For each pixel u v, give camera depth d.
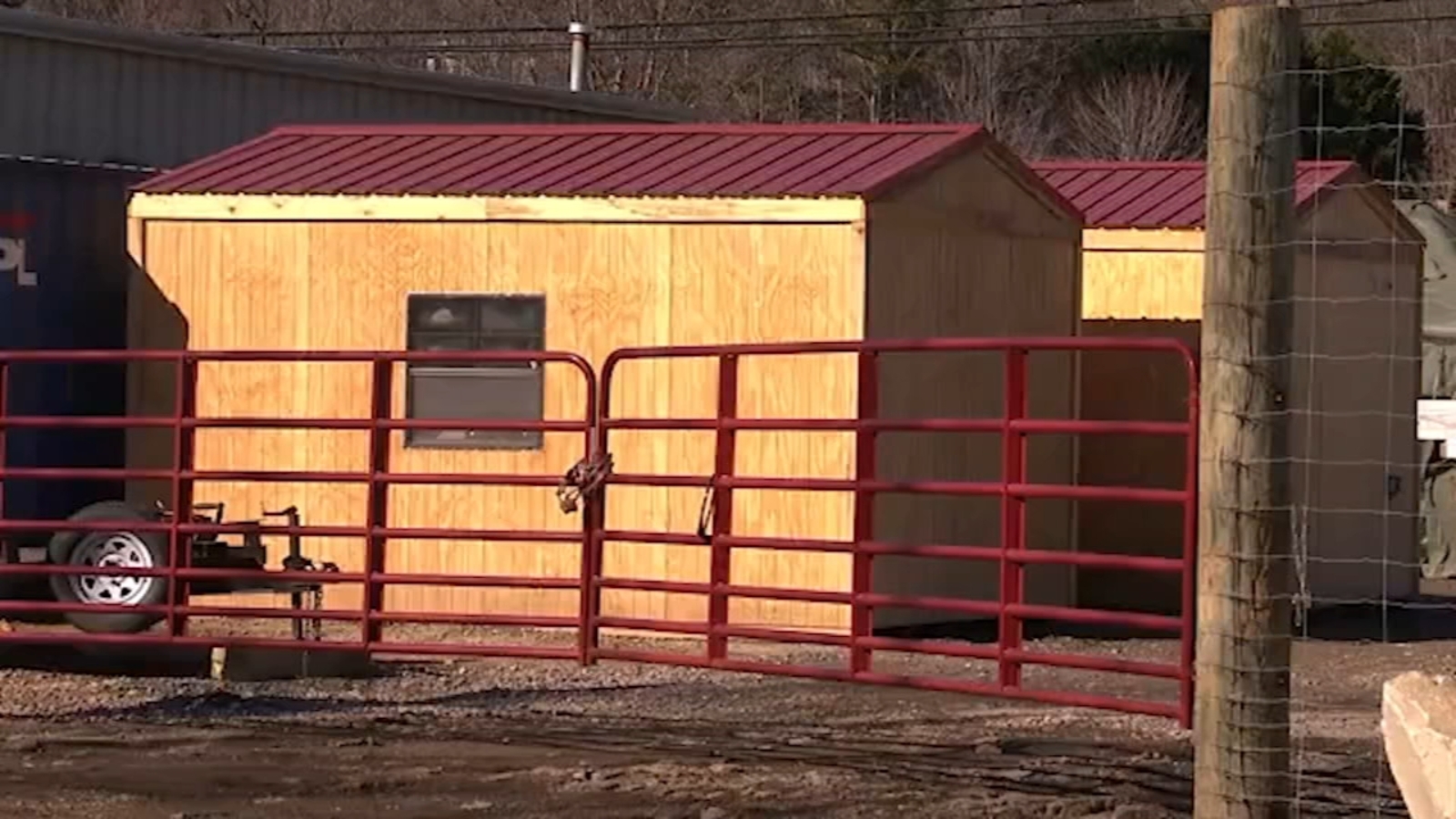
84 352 21.75
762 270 26.48
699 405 26.72
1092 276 33.38
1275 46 13.42
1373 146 71.69
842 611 26.27
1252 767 13.50
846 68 94.31
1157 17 80.75
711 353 18.48
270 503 28.14
